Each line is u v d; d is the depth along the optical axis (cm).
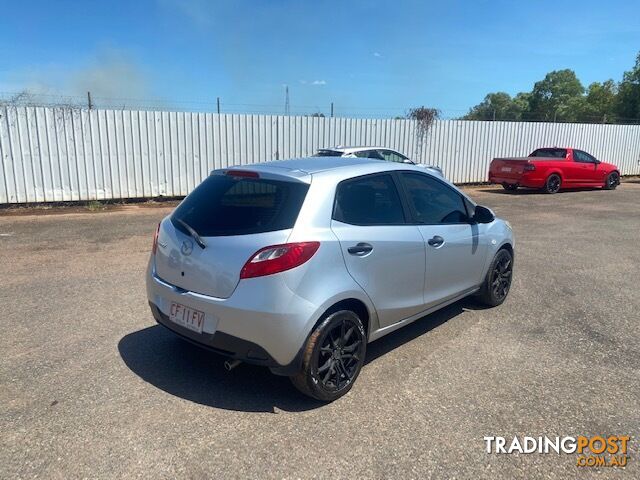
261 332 305
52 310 498
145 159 1277
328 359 333
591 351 421
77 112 1187
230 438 294
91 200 1235
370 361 399
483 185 1853
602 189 1809
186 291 335
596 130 2067
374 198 376
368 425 310
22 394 338
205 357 399
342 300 334
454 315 504
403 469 270
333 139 1517
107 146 1230
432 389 355
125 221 1025
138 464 270
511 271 548
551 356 411
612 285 614
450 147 1755
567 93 7412
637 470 272
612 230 997
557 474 269
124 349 411
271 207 329
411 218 402
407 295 395
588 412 328
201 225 339
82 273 631
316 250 317
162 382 358
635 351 422
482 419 318
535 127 1916
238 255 310
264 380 365
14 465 266
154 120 1270
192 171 1335
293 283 307
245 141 1386
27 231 909
